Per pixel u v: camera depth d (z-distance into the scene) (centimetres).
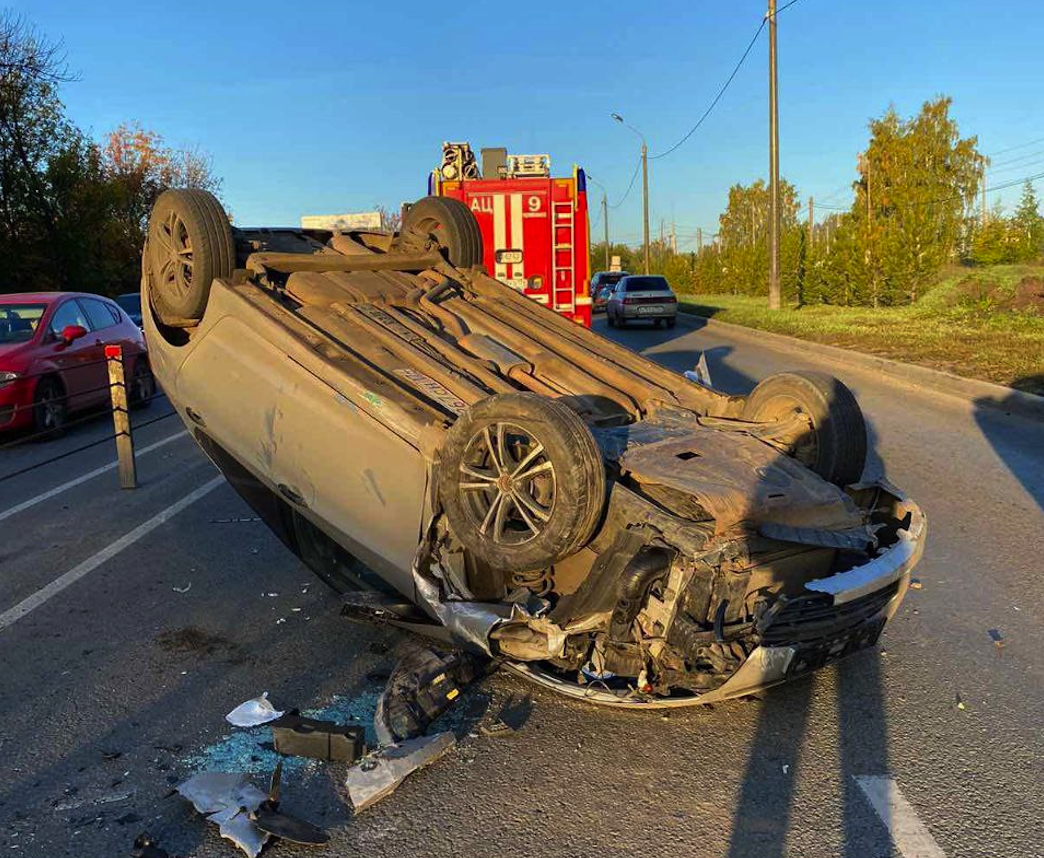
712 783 354
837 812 333
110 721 411
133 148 4156
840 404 477
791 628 368
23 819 336
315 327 512
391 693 396
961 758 368
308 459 477
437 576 418
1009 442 953
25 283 2606
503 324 576
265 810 330
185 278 555
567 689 380
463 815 336
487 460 406
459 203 687
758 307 3369
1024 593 543
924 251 2822
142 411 1369
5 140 2500
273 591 581
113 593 582
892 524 446
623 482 414
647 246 5184
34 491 860
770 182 2958
